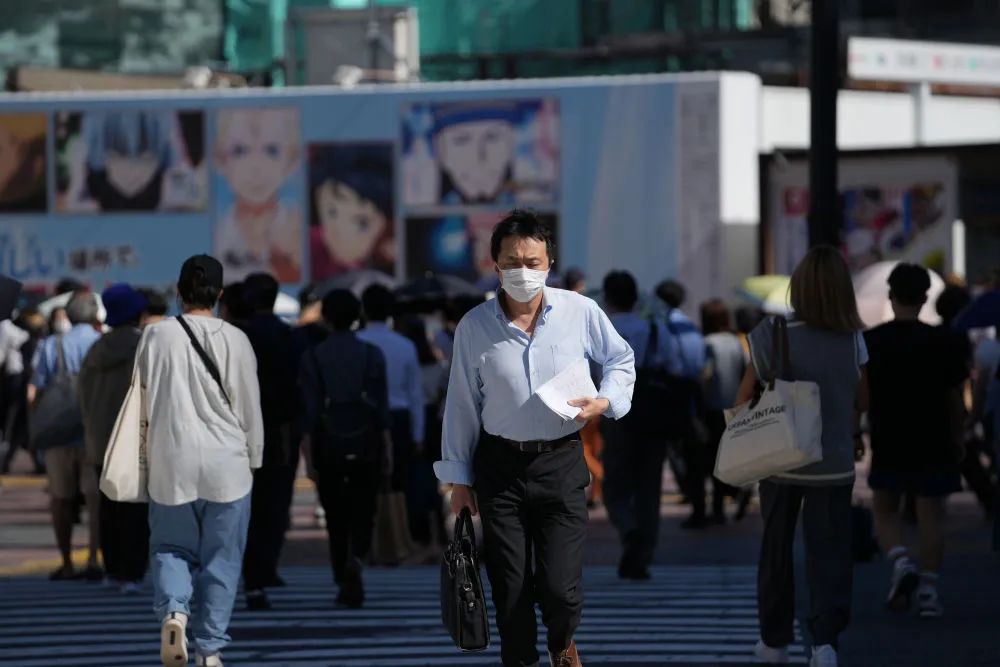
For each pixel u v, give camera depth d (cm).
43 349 4259
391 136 9012
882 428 3366
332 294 3659
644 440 3953
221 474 2705
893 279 3344
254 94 9106
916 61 10625
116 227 9206
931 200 8225
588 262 8919
